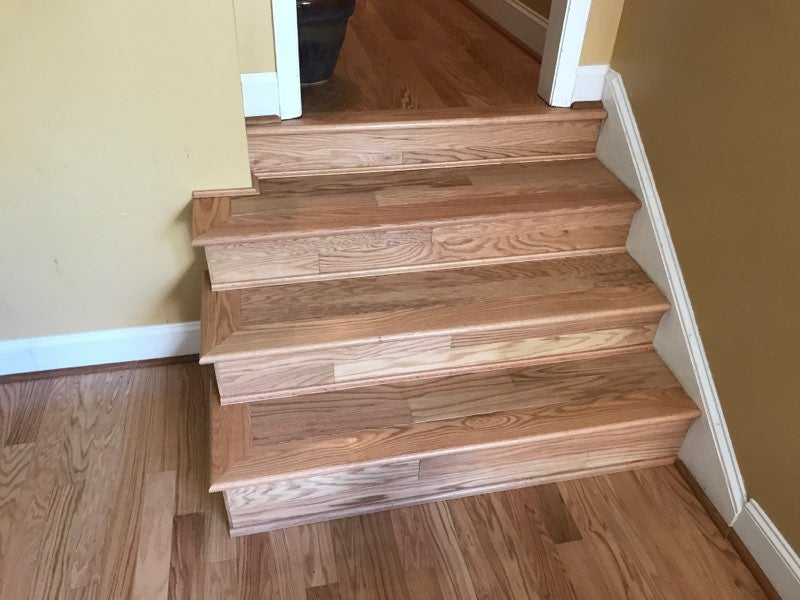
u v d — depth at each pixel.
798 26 1.36
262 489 1.57
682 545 1.68
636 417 1.73
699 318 1.76
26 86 1.55
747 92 1.52
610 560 1.64
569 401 1.76
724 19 1.58
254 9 1.77
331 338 1.65
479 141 2.08
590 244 2.02
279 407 1.69
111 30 1.52
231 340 1.63
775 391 1.51
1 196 1.68
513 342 1.82
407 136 2.01
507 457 1.72
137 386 2.02
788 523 1.51
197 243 1.67
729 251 1.62
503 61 2.56
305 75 2.23
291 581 1.56
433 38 2.77
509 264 1.97
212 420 1.65
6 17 1.45
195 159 1.77
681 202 1.80
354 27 2.84
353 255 1.83
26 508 1.66
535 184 2.01
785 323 1.46
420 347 1.75
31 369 2.01
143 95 1.63
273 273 1.81
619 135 2.04
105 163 1.71
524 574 1.60
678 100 1.78
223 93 1.67
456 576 1.59
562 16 2.00
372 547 1.64
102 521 1.65
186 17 1.54
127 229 1.83
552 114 2.08
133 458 1.80
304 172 2.00
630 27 1.97
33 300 1.89
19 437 1.84
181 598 1.51
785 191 1.42
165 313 2.03
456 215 1.82
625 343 1.94
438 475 1.71
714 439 1.71
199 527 1.65
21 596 1.49
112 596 1.50
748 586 1.60
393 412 1.70
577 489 1.81
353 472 1.62
